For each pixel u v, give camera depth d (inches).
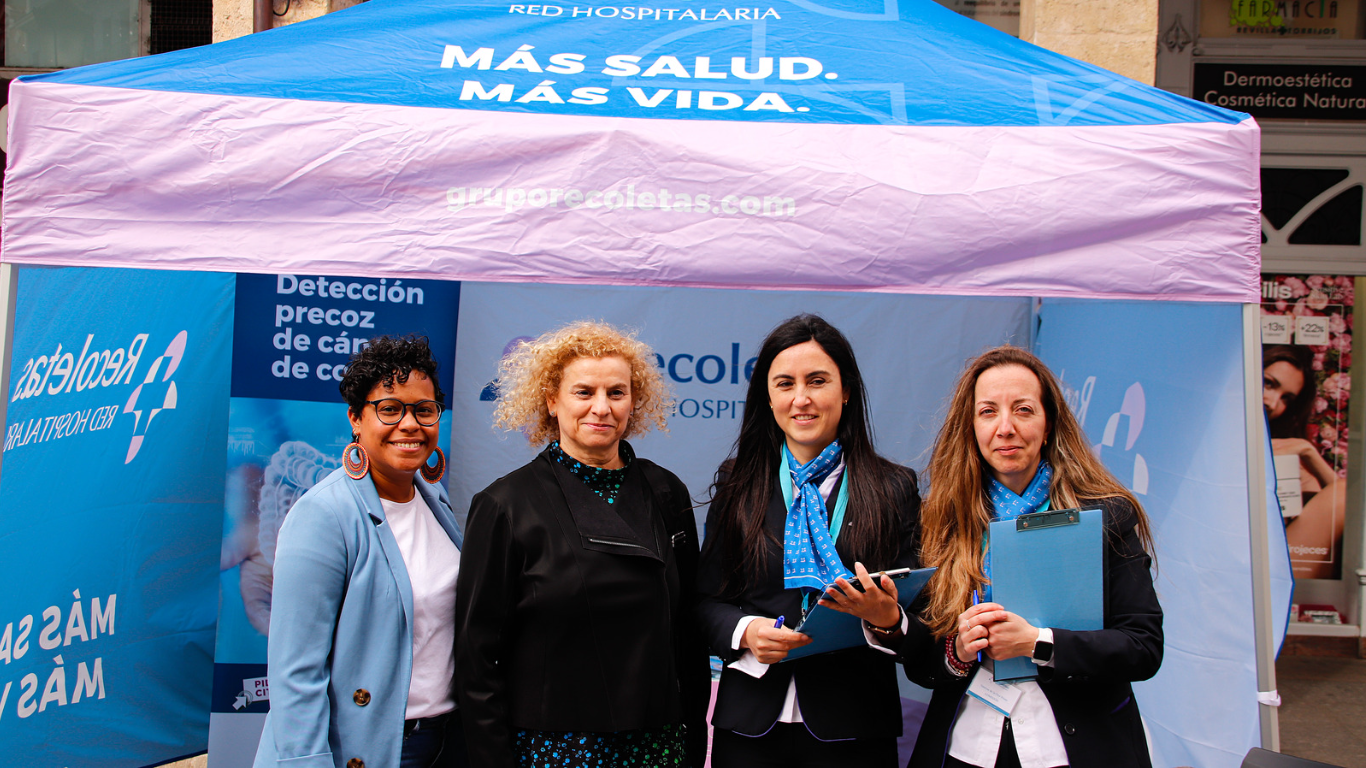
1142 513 83.9
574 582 77.4
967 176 84.2
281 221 82.5
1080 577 77.3
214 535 127.8
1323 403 200.1
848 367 88.1
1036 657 74.6
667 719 80.0
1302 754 156.2
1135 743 77.8
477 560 79.0
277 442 124.6
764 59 100.3
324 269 82.2
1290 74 194.5
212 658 127.6
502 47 101.0
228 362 128.9
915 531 86.0
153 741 122.0
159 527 122.0
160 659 122.4
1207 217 84.0
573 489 81.6
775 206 83.5
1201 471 101.7
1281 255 198.1
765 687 83.4
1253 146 84.5
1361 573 198.5
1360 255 195.9
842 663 83.9
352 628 76.5
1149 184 84.0
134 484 118.9
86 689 114.1
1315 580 201.6
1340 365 199.6
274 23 157.9
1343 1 194.5
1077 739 76.4
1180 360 106.5
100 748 116.0
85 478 112.9
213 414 127.7
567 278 83.1
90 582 114.1
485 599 78.2
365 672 76.7
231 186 82.4
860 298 147.2
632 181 83.7
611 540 79.0
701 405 147.0
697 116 86.5
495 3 114.3
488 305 144.3
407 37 102.0
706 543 91.2
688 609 89.2
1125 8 153.8
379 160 83.0
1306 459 200.8
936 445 87.4
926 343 147.9
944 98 92.1
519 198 83.4
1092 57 154.6
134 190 82.0
